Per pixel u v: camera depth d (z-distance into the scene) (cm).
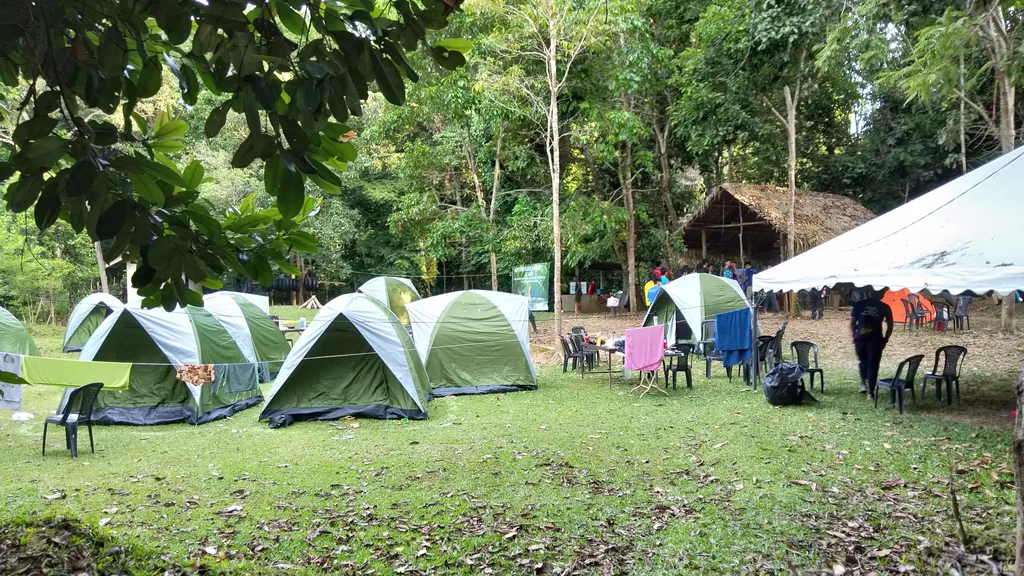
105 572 293
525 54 1333
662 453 598
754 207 1791
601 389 1000
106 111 200
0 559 276
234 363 918
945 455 543
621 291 2455
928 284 584
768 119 1912
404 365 839
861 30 1284
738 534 396
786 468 531
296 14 195
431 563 373
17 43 211
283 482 550
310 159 188
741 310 949
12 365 627
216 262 222
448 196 1959
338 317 854
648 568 355
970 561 331
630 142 1659
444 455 623
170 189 210
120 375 689
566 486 508
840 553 362
